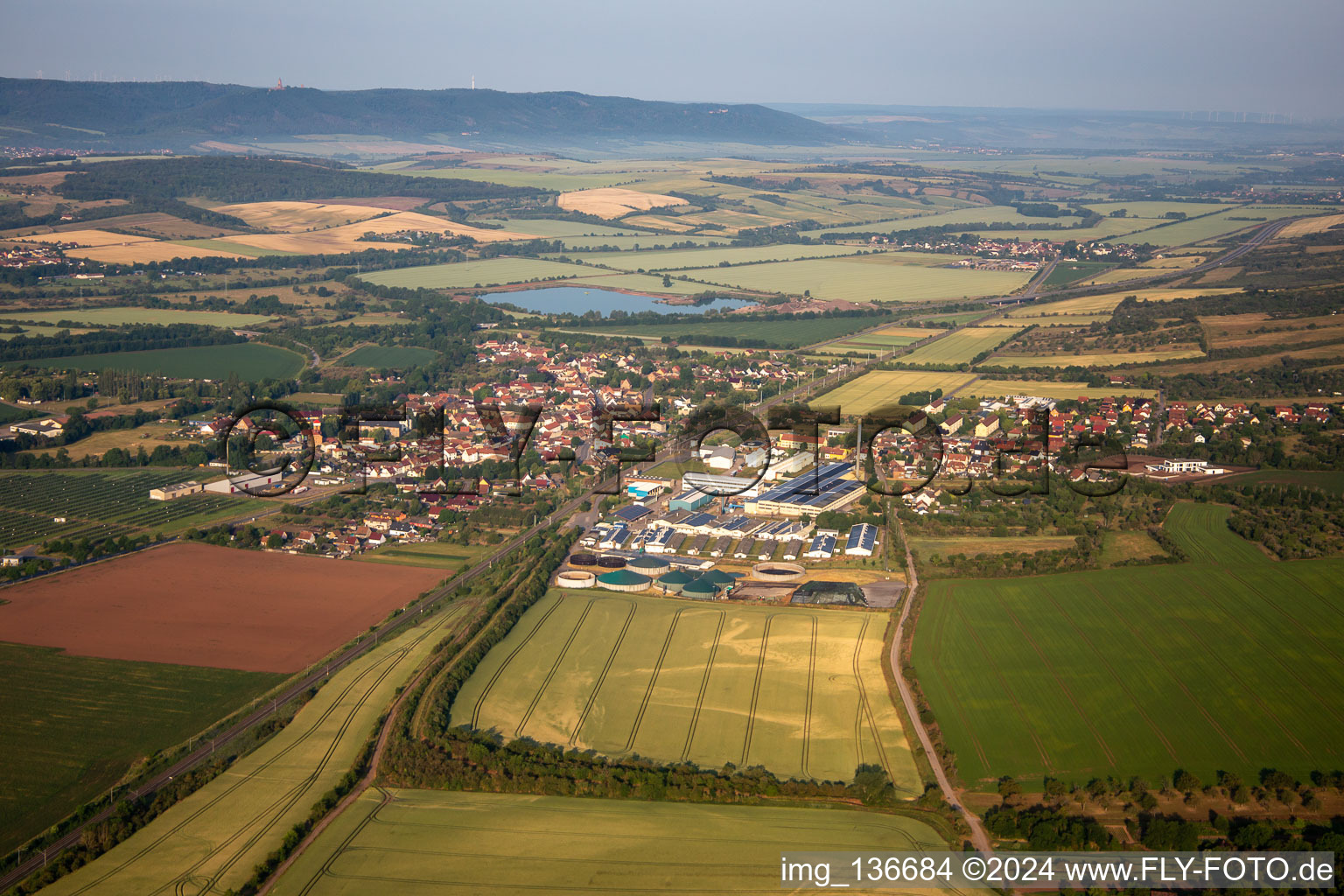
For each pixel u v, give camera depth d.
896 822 180.75
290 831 176.00
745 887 163.00
